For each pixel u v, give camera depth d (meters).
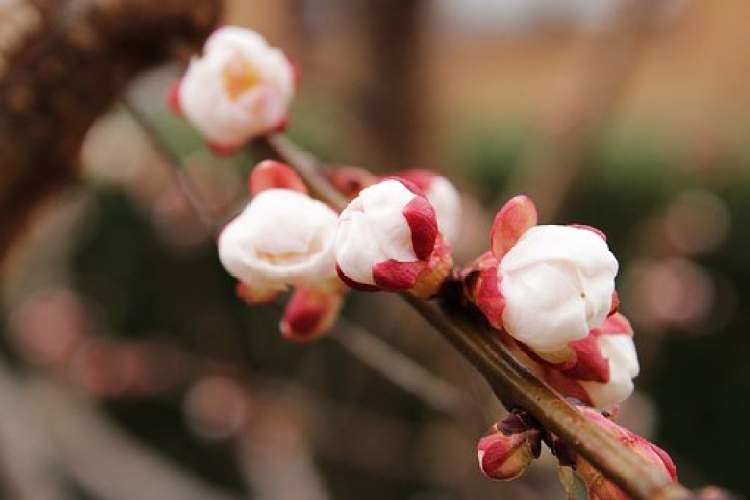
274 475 0.43
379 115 0.31
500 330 0.12
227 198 0.39
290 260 0.12
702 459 0.55
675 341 0.53
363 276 0.12
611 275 0.11
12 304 0.50
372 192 0.12
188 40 0.15
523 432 0.11
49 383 0.47
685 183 0.53
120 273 0.63
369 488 0.50
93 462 0.43
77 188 0.18
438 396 0.18
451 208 0.14
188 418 0.59
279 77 0.14
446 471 0.38
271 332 0.51
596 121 0.32
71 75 0.15
